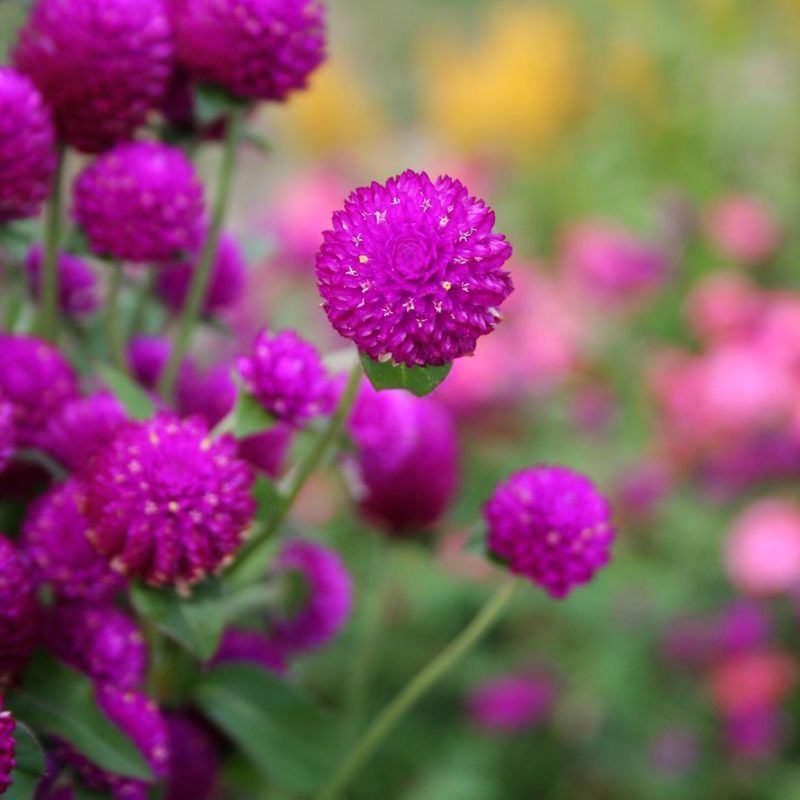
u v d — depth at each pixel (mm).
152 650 354
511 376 786
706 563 790
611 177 1268
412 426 395
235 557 335
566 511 345
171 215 349
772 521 730
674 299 1026
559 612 726
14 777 292
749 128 1238
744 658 697
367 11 2143
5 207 338
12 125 332
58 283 388
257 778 393
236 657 381
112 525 307
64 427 344
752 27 1310
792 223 1105
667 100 1291
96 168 351
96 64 348
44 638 325
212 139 388
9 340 352
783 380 811
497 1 2104
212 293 408
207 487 308
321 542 386
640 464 806
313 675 667
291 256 855
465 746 681
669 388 840
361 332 289
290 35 355
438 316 289
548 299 909
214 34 352
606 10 1469
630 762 689
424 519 438
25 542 327
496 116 1431
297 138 1519
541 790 688
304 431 345
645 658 723
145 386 394
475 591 713
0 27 378
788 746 717
